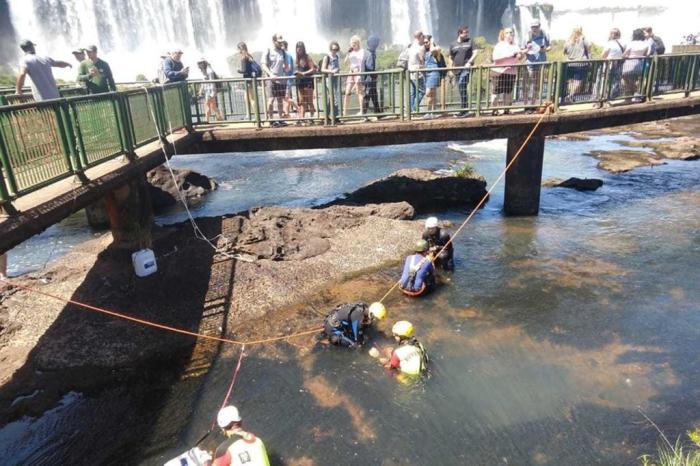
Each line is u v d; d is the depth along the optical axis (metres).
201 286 8.79
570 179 14.83
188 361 7.06
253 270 9.30
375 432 5.81
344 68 28.03
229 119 11.75
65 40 34.94
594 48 36.16
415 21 47.84
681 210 12.53
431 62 12.09
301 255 10.04
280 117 11.63
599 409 6.04
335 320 7.32
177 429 5.91
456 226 11.94
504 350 7.16
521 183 12.25
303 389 6.50
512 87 11.56
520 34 58.31
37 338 7.47
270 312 8.19
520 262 9.84
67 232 12.81
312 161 19.47
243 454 4.81
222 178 17.47
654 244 10.50
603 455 5.41
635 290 8.66
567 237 11.02
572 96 11.84
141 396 6.45
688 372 6.62
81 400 6.40
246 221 11.46
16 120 5.50
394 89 11.42
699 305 8.13
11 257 11.27
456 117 11.68
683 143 19.83
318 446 5.63
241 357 7.13
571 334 7.48
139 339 7.46
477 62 35.84
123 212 9.68
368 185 14.21
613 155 18.80
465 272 9.49
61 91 9.57
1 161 5.28
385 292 8.82
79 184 6.85
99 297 8.43
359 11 44.69
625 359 6.92
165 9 37.44
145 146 9.71
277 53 12.14
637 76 12.62
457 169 17.28
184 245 10.38
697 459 4.86
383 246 10.54
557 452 5.48
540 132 11.78
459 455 5.48
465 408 6.13
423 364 6.73
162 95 9.91
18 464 5.48
